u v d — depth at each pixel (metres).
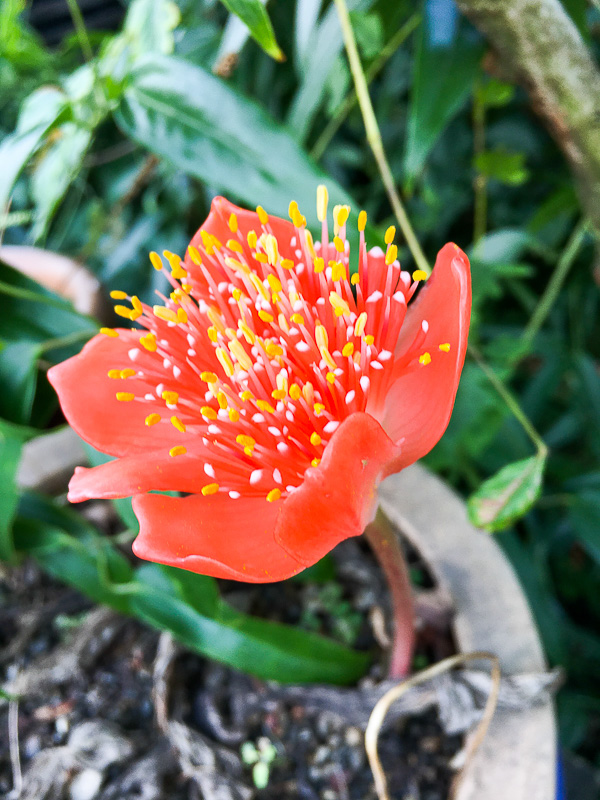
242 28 0.20
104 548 0.21
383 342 0.14
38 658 0.23
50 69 0.29
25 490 0.22
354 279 0.14
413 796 0.20
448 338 0.14
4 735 0.21
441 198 0.42
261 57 0.31
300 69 0.22
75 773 0.20
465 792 0.17
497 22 0.15
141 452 0.15
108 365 0.15
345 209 0.14
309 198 0.18
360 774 0.20
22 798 0.19
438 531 0.22
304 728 0.21
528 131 0.41
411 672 0.21
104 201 0.41
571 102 0.16
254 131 0.18
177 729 0.20
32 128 0.17
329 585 0.24
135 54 0.21
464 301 0.12
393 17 0.23
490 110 0.41
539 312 0.28
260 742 0.21
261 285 0.14
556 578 0.37
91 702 0.22
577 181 0.18
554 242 0.34
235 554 0.13
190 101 0.18
